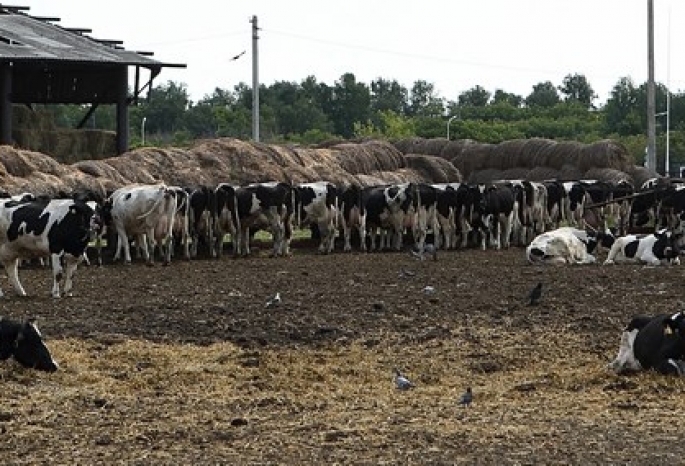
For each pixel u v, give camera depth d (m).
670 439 11.77
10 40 44.91
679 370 14.63
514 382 15.07
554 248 30.12
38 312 20.41
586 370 15.59
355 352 17.11
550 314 20.06
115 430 12.43
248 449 11.55
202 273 27.58
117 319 19.72
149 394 14.40
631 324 15.36
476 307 20.91
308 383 15.06
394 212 36.34
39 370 15.60
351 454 11.29
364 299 22.06
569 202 41.38
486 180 55.09
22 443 11.89
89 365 16.06
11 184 32.69
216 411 13.39
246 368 15.94
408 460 11.05
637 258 29.47
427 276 26.41
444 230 37.34
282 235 34.19
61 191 32.16
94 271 28.06
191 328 18.89
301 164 43.97
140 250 32.28
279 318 19.81
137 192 29.91
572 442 11.70
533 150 53.88
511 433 12.09
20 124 44.84
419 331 18.61
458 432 12.15
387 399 14.03
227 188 33.12
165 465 11.00
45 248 22.23
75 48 46.09
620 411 13.16
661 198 37.38
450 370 15.89
